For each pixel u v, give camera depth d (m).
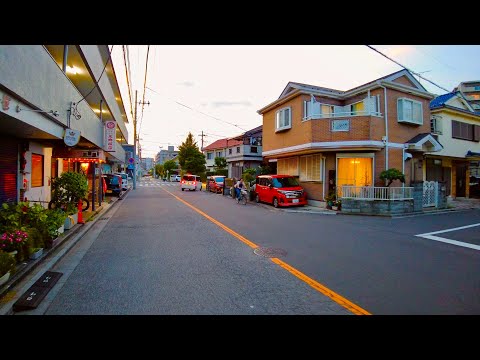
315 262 5.50
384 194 12.09
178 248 6.51
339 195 13.61
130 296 3.91
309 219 10.93
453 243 7.16
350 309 3.56
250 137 29.61
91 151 11.30
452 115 17.66
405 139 14.29
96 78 11.61
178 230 8.60
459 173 19.94
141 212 12.65
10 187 7.88
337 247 6.66
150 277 4.64
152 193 24.92
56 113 6.67
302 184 16.19
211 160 43.59
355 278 4.65
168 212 12.59
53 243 6.28
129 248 6.53
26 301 3.61
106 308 3.56
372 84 13.77
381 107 13.75
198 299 3.82
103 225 9.50
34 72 5.72
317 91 14.75
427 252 6.29
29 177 9.16
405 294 4.04
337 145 13.34
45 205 10.57
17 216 5.68
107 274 4.80
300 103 15.01
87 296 3.91
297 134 15.17
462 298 3.92
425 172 17.06
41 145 10.13
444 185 14.21
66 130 7.98
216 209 13.77
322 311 3.51
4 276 3.96
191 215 11.69
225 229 8.76
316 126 13.84
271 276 4.71
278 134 17.16
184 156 43.09
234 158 30.11
